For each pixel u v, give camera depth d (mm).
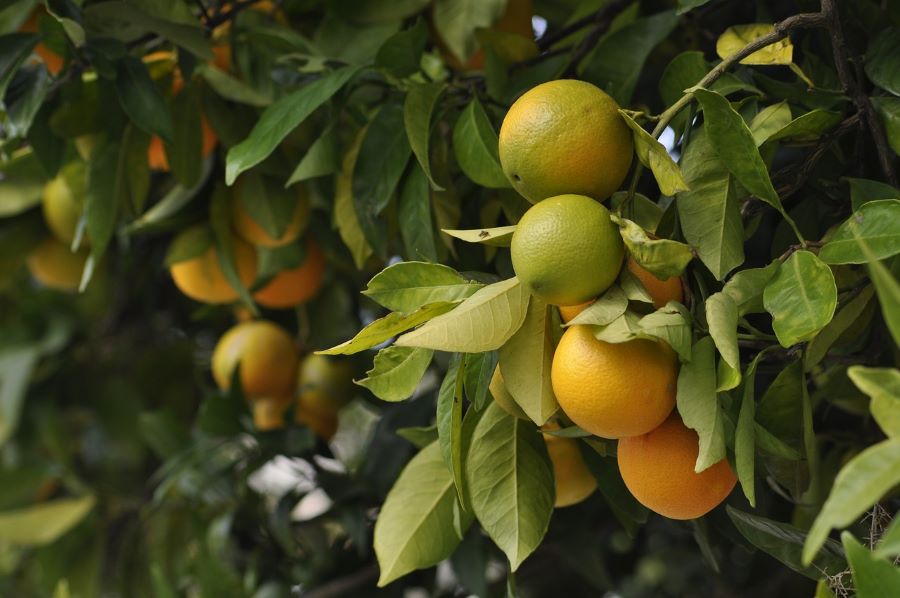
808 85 1272
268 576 1650
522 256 1163
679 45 1523
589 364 1161
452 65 1562
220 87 1490
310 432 1587
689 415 1154
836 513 1047
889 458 1053
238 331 1683
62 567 1886
